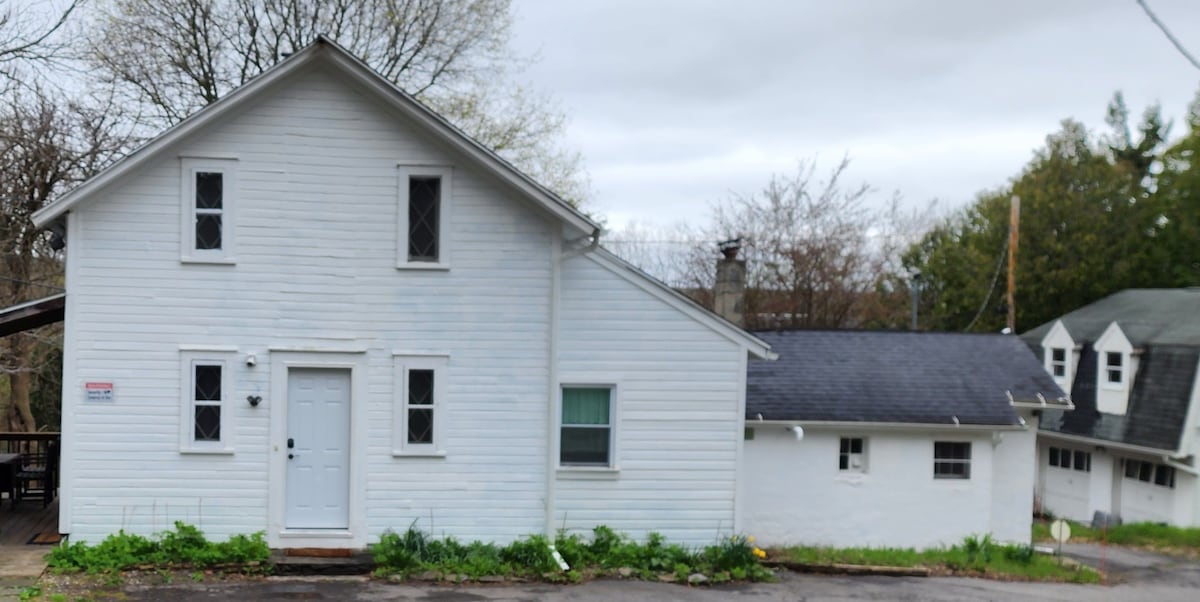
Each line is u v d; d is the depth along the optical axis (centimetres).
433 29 2850
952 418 1850
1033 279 3812
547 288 1477
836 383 1917
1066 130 4050
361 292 1437
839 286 3812
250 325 1413
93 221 1384
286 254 1419
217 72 2720
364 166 1434
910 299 4291
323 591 1277
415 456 1448
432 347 1452
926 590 1482
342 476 1437
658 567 1478
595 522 1552
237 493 1409
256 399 1412
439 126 1416
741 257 3709
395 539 1409
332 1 2753
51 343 2417
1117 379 2889
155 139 1364
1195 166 3688
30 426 2611
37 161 2322
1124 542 2348
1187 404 2536
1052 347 3195
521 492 1472
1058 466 3095
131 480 1391
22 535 1474
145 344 1394
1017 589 1550
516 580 1378
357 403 1434
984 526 1870
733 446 1576
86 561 1316
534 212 1476
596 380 1552
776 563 1599
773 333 2095
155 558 1341
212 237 1415
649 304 1562
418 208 1460
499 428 1468
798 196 3853
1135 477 2739
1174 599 1566
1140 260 3803
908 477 1856
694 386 1570
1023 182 3969
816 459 1833
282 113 1416
